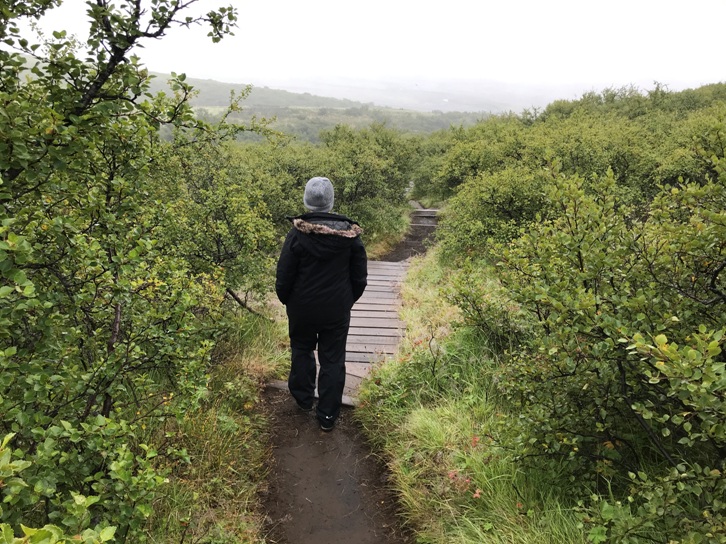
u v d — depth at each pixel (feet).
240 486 10.18
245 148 34.76
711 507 6.10
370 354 17.56
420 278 29.01
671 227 7.80
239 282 16.51
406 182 59.62
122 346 7.57
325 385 12.49
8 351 4.67
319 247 11.32
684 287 7.99
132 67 6.35
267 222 17.72
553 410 8.36
